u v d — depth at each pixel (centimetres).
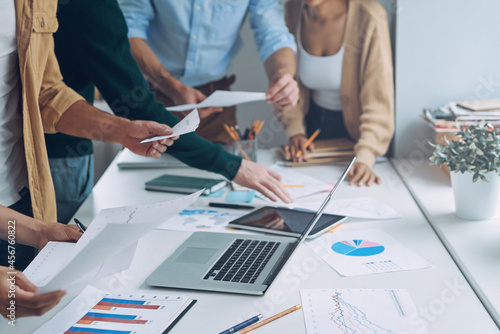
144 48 185
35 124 113
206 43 192
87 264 75
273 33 190
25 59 108
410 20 175
